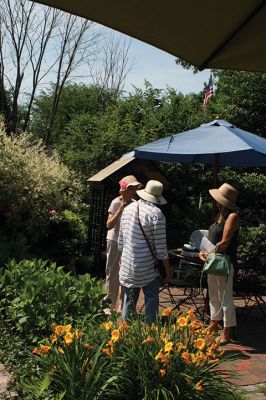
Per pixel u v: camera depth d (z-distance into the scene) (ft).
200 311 22.98
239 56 6.38
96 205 30.42
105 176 29.45
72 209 33.94
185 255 21.99
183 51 6.35
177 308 21.76
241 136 20.68
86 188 39.81
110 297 20.34
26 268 17.74
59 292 14.97
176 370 10.88
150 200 15.66
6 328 14.93
